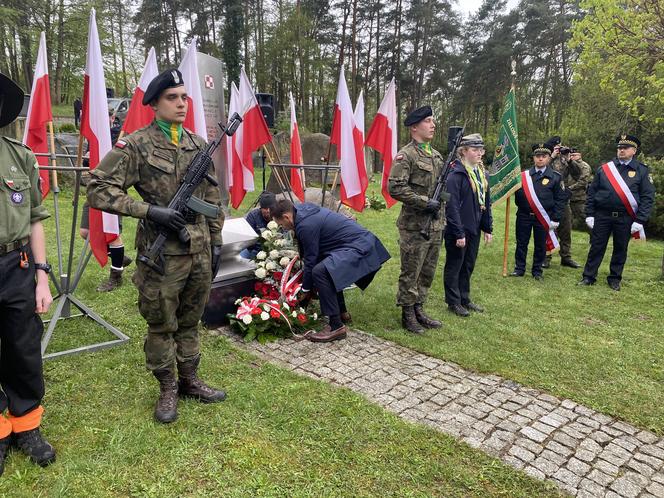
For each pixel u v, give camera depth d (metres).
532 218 6.73
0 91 2.30
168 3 31.30
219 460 2.58
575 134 24.41
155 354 2.87
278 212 4.25
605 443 2.92
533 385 3.62
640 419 3.20
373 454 2.69
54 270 5.84
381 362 3.91
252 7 32.06
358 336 4.45
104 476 2.43
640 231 6.23
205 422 2.91
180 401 3.13
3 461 2.46
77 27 26.66
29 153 2.48
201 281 2.88
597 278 6.92
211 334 4.27
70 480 2.39
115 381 3.37
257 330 4.24
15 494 2.29
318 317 4.77
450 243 4.97
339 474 2.52
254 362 3.79
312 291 4.65
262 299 4.45
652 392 3.59
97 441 2.71
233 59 29.02
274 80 32.53
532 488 2.49
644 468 2.70
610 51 8.98
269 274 4.65
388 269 6.82
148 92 2.63
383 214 11.70
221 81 6.59
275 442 2.76
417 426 2.96
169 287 2.72
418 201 4.27
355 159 6.56
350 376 3.64
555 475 2.61
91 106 3.72
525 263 7.00
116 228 3.98
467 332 4.64
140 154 2.62
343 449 2.72
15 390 2.52
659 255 8.67
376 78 35.78
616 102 22.34
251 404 3.12
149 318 2.77
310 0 31.73
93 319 4.35
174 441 2.72
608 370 3.94
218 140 2.88
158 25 31.67
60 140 11.44
